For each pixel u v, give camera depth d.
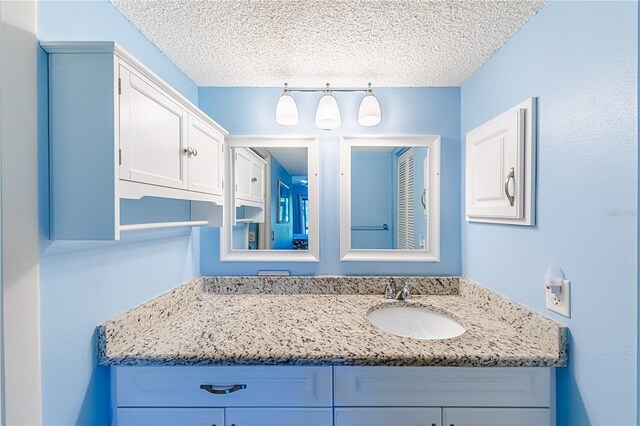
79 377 0.89
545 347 1.00
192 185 1.16
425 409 1.01
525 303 1.13
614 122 0.78
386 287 1.60
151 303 1.20
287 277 1.65
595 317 0.85
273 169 1.70
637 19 0.73
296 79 1.58
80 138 0.78
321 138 1.69
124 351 1.00
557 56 0.97
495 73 1.33
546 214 1.02
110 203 0.78
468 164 1.53
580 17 0.88
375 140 1.67
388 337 1.11
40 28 0.78
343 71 1.49
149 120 0.91
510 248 1.22
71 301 0.87
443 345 1.04
